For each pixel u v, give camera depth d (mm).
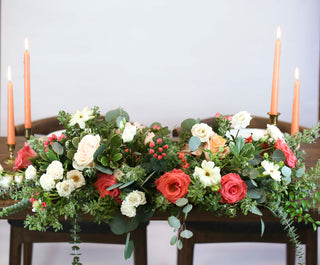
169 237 2424
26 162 1114
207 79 2922
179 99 2943
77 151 1031
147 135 1133
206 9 2840
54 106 2922
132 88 2924
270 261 2209
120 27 2844
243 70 2916
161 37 2865
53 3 2799
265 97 2945
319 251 2174
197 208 1081
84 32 2842
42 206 1045
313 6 2850
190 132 1182
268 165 1052
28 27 2818
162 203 1040
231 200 1028
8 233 2408
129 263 2154
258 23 2863
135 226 1072
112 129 1159
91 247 2301
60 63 2873
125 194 1036
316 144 1801
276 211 1102
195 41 2875
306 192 1104
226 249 2312
